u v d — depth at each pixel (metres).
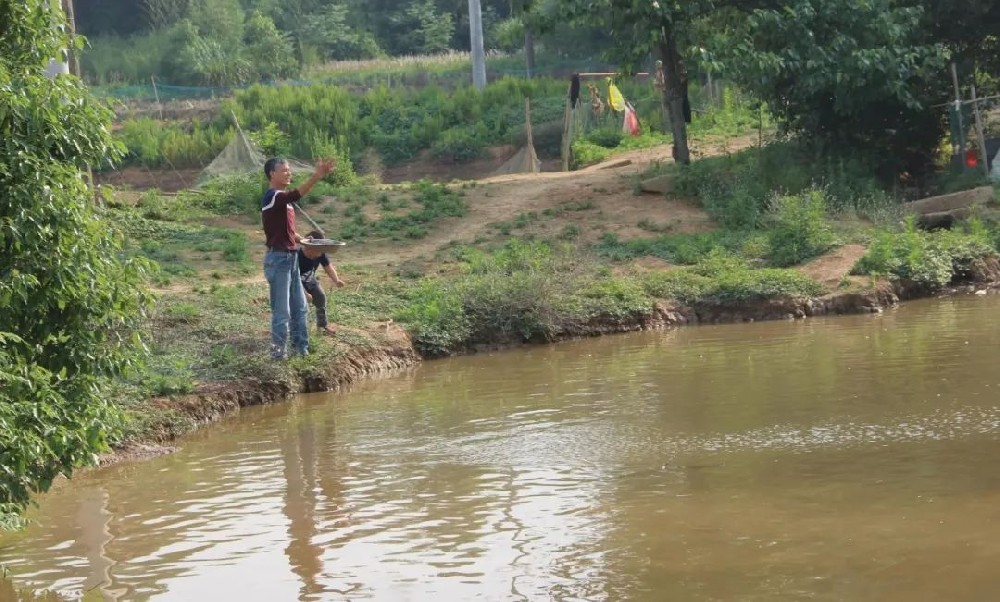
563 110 37.91
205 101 43.72
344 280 17.77
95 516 7.88
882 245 17.55
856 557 6.27
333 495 8.12
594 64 48.34
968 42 24.00
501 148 37.06
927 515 6.89
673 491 7.70
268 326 14.02
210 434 10.58
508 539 6.92
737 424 9.54
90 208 7.43
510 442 9.43
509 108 38.91
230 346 12.97
